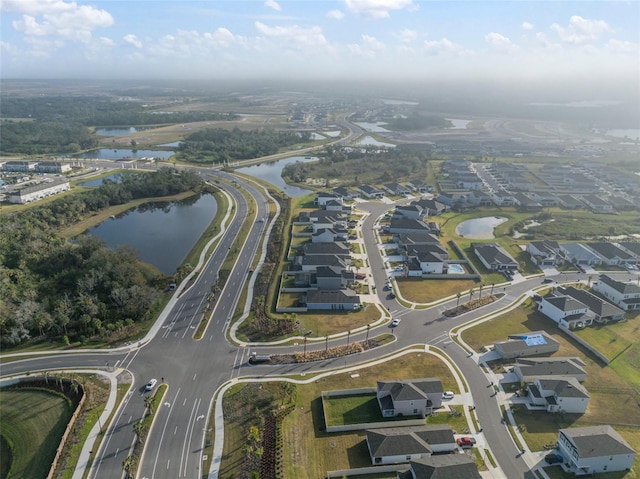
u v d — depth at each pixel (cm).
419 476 8956
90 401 11762
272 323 15262
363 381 12556
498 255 19938
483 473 9612
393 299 17138
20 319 14550
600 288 17500
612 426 10969
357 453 10125
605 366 13200
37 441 10750
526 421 11106
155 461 9956
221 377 12750
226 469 9731
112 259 17988
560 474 9588
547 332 14962
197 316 15912
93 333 14875
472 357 13638
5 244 19575
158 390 12181
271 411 11338
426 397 11200
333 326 15288
